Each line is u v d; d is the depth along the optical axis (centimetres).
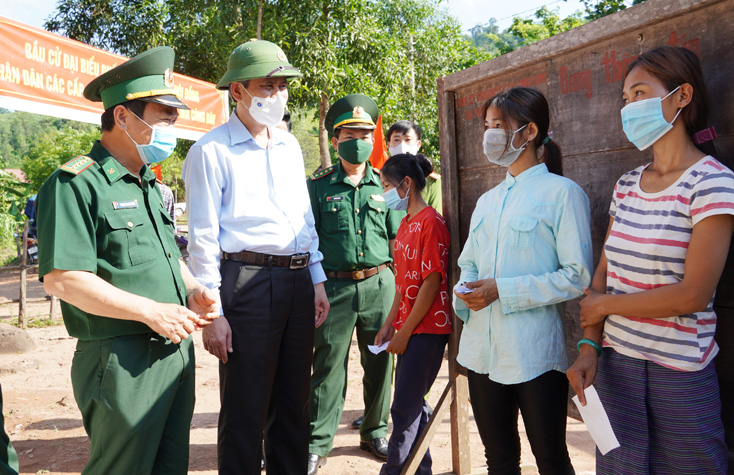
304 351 268
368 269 349
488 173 278
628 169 207
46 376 532
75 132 2677
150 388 203
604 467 181
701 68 173
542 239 204
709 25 176
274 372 257
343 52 1236
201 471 335
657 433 168
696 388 160
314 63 1148
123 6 1403
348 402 462
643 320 167
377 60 1294
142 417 199
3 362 568
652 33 194
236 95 253
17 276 1382
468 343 225
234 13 1139
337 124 350
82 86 577
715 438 160
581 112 225
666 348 162
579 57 224
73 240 188
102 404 194
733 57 170
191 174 245
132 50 1439
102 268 198
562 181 202
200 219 243
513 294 197
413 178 280
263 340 249
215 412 438
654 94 163
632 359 170
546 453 205
